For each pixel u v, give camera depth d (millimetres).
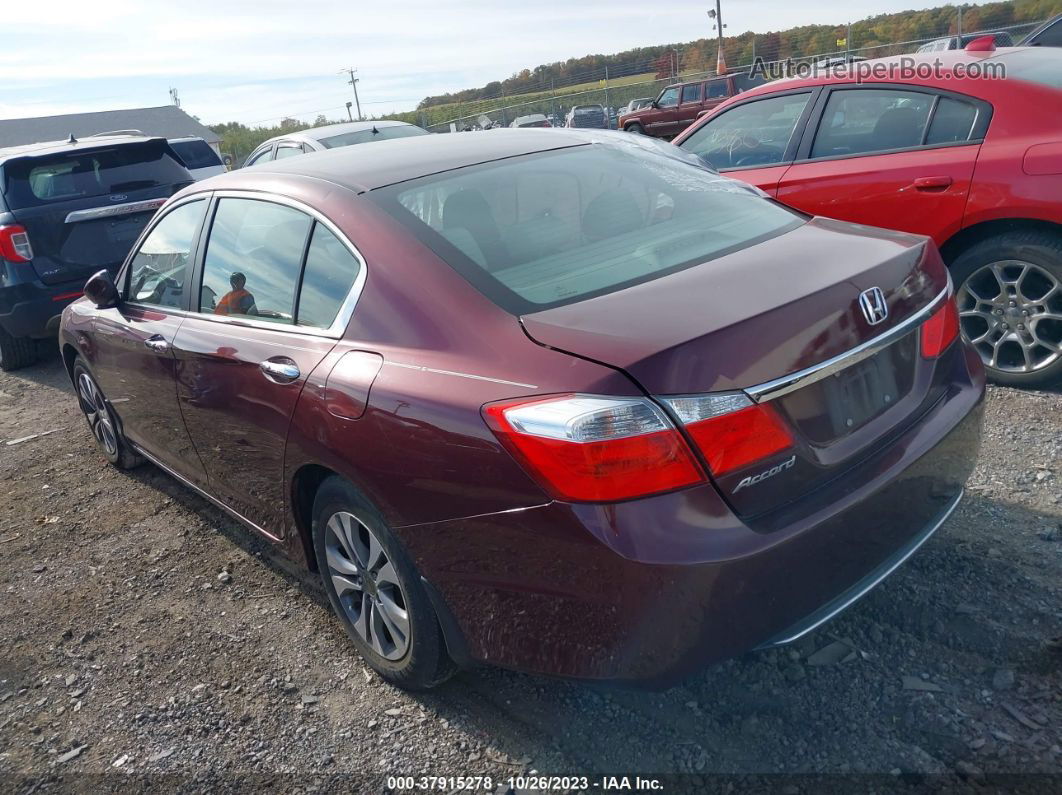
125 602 3705
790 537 2111
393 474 2445
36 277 7133
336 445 2631
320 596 3553
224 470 3521
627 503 2023
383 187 2945
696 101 22484
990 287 4504
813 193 5023
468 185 2945
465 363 2338
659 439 2008
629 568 2018
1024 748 2305
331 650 3176
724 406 2049
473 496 2252
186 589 3750
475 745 2609
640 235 2770
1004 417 4176
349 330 2717
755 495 2127
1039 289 4332
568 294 2434
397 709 2811
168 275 3885
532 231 2738
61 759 2791
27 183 7168
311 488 3055
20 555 4266
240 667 3143
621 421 2010
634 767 2430
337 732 2746
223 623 3449
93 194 7391
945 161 4492
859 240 2729
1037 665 2578
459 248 2629
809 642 2803
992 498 3482
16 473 5383
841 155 4977
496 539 2244
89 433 5977
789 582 2148
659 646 2078
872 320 2359
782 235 2795
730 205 3053
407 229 2713
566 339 2199
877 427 2408
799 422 2201
